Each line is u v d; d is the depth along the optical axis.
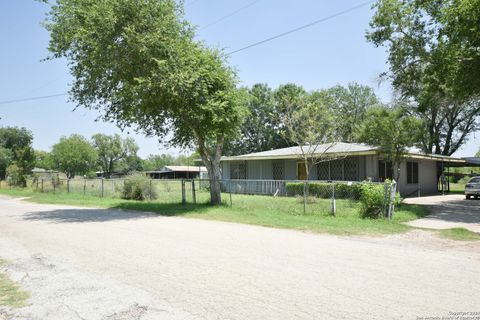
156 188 21.86
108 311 4.34
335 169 23.80
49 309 4.44
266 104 51.88
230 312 4.20
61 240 9.02
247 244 8.12
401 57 18.75
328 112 24.38
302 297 4.64
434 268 5.96
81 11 13.45
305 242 8.31
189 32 15.80
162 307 4.41
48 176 42.44
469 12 13.30
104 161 98.31
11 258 7.22
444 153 38.56
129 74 14.75
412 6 17.39
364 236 9.05
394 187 12.04
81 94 16.50
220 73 15.36
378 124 18.81
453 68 15.60
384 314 4.07
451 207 16.95
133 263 6.54
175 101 14.97
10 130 80.31
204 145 16.44
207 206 15.81
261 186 25.70
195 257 6.90
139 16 13.77
